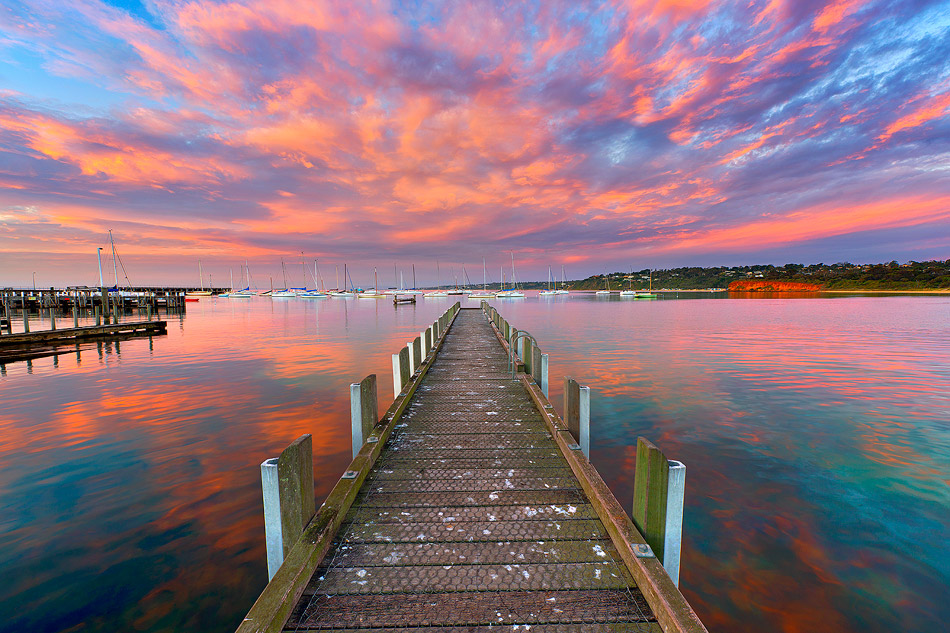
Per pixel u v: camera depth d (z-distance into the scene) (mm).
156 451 8344
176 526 5629
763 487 6855
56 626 3939
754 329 33156
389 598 2836
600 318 45719
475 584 2969
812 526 5723
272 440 9008
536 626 2623
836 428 9719
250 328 36438
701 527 5699
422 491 4316
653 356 20359
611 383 14531
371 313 59344
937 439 9016
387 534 3555
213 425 10070
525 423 6461
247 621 2426
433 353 11562
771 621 4113
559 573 3084
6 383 14914
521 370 9719
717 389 13609
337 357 20625
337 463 7789
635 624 2637
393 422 6180
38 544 5215
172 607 4191
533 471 4797
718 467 7629
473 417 6738
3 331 31359
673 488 3096
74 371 17078
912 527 5691
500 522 3748
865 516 5957
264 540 5312
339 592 2881
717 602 4359
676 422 10211
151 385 14461
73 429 9734
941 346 23391
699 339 27141
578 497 4207
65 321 41688
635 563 2963
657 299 110438
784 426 9891
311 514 3396
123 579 4582
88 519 5789
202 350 23031
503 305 80312
